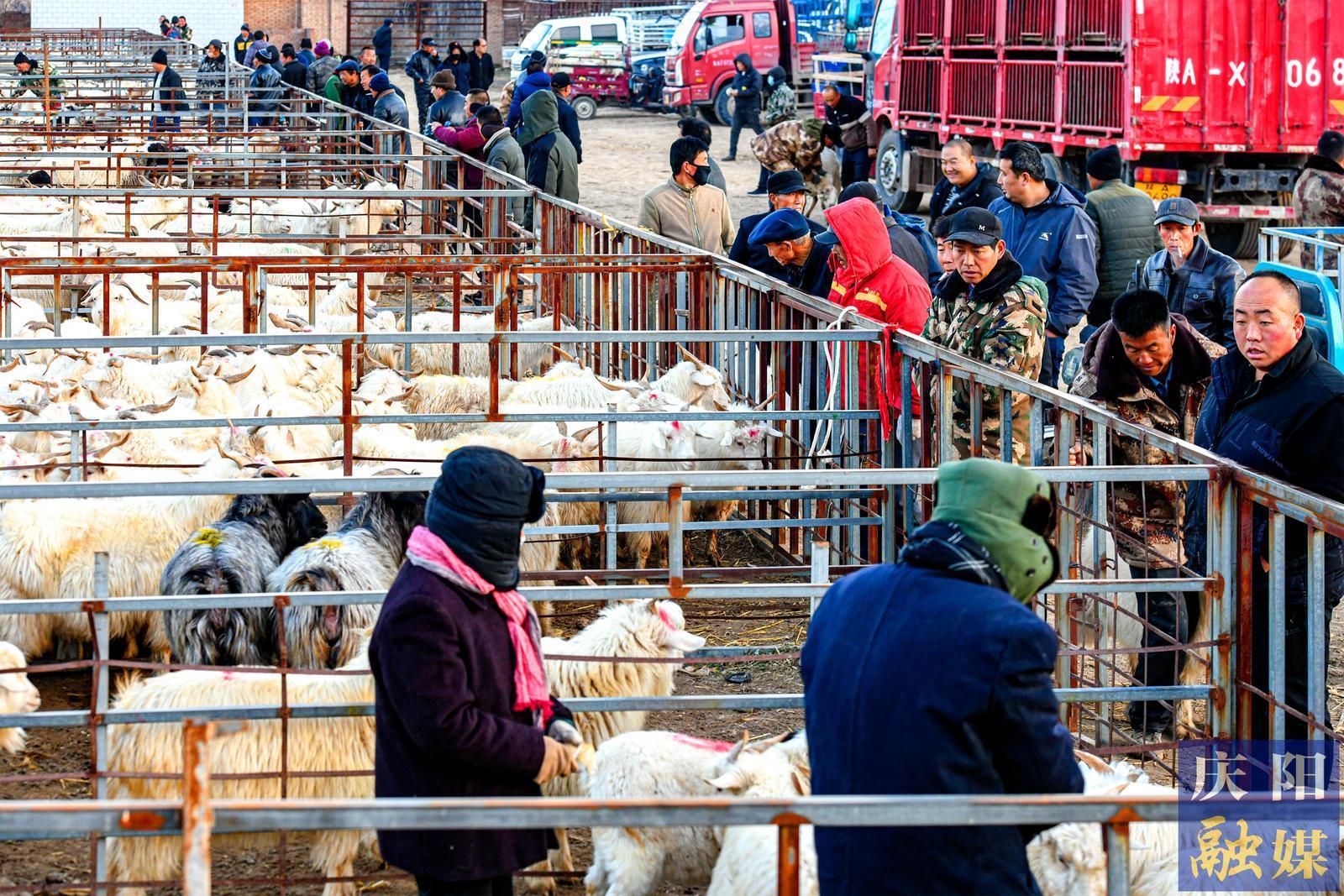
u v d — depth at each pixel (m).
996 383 6.59
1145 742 6.29
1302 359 5.62
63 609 4.55
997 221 7.21
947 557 3.42
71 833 4.65
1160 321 6.30
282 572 6.07
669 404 8.58
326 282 13.42
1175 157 17.50
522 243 14.40
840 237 8.49
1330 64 17.06
